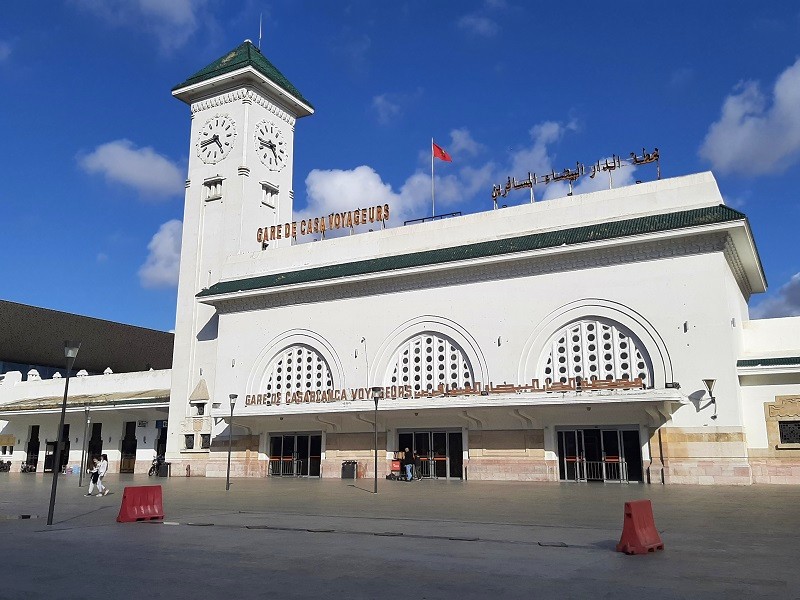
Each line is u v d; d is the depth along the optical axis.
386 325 37.38
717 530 14.08
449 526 15.41
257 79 48.22
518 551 11.74
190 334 46.44
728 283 30.70
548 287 33.31
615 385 29.77
